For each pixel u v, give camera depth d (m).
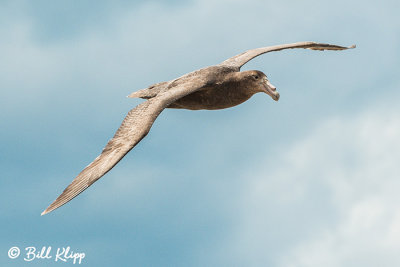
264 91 19.20
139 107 17.08
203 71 18.95
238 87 19.23
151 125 16.48
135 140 16.12
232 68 19.64
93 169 15.70
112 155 15.91
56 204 15.13
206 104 19.14
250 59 20.80
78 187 15.41
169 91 17.97
